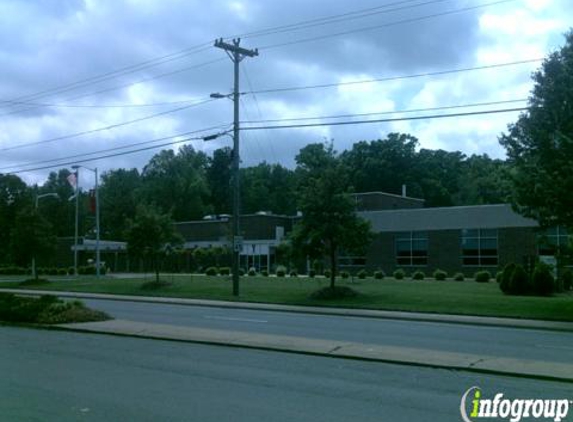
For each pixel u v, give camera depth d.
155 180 115.31
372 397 9.02
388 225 53.88
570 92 22.59
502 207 48.62
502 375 10.77
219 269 54.53
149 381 10.18
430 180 107.19
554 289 30.62
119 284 39.94
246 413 8.07
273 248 63.06
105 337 15.86
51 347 14.09
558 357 12.73
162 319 20.66
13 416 7.92
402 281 41.19
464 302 25.88
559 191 22.11
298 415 7.97
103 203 112.94
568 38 23.56
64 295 34.19
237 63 32.97
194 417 7.86
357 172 104.00
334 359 12.37
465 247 50.12
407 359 12.00
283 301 28.75
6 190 65.56
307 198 29.62
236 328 17.72
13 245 46.16
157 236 37.88
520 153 23.98
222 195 125.19
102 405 8.51
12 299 20.91
